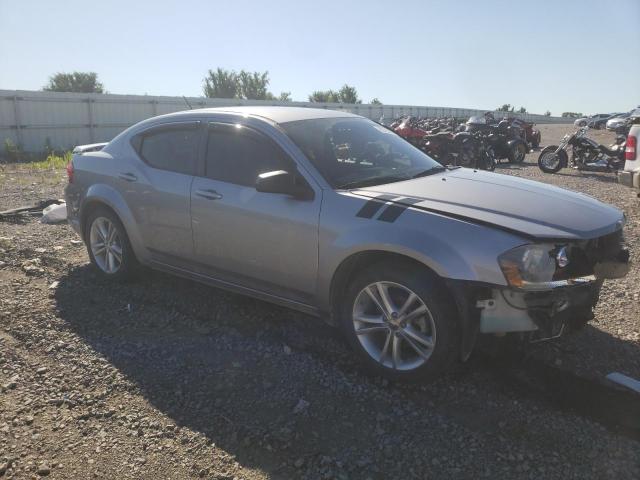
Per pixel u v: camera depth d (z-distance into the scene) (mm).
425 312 3246
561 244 3115
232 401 3256
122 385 3432
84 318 4398
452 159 14453
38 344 3959
